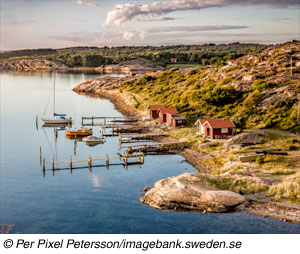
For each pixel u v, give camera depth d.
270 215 33.19
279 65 102.00
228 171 46.41
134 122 90.31
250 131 63.72
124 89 153.12
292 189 37.88
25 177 49.62
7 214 36.72
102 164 56.19
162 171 51.62
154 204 37.31
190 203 36.00
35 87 187.88
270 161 48.66
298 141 57.53
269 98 79.62
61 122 92.38
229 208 34.88
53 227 33.41
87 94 159.50
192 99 97.56
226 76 107.19
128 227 32.78
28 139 74.56
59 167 54.72
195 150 61.19
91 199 40.59
